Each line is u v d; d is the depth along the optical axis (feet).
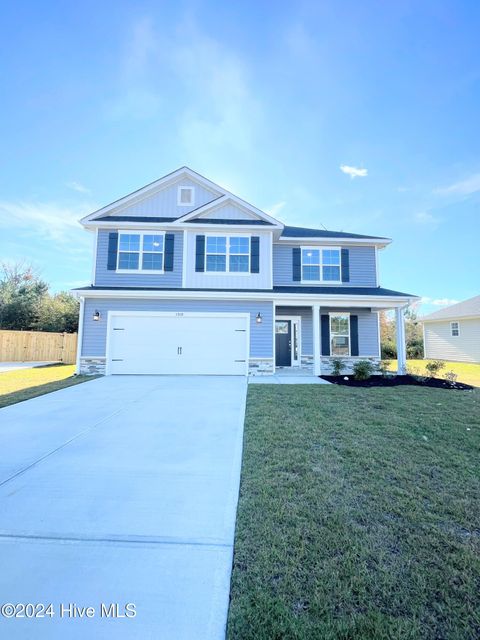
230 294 38.40
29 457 14.08
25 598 6.66
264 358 39.06
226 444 15.64
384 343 83.92
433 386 31.81
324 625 5.92
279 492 10.81
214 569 7.44
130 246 41.96
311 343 47.42
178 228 41.98
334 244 46.80
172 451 14.76
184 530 8.91
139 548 8.18
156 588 6.91
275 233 43.52
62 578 7.17
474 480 11.73
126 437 16.65
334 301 38.86
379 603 6.37
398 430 17.44
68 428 18.15
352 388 30.22
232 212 43.88
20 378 39.04
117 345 38.88
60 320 80.74
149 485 11.56
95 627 6.03
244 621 6.05
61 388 30.04
